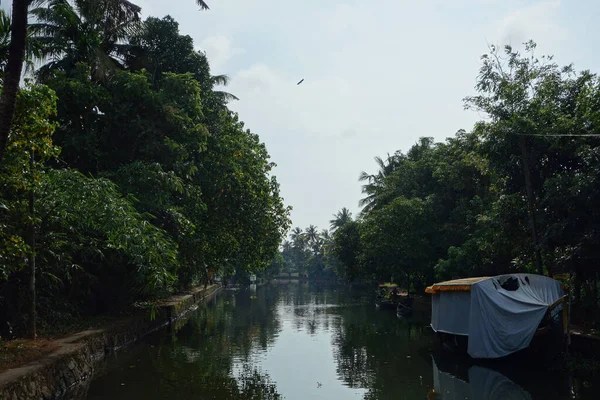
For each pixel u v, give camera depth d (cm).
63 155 1762
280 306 3766
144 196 1642
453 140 3042
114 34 2120
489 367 1437
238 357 1612
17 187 1078
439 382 1269
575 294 1753
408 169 3775
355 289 6869
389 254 3269
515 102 1820
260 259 2625
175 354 1659
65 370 1132
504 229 1841
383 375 1355
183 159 1877
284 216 2636
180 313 2961
